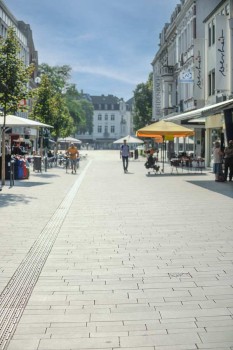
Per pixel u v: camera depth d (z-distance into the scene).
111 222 9.57
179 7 47.25
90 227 8.99
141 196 14.34
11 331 4.05
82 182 20.03
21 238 7.95
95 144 156.50
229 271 5.86
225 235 8.13
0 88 16.73
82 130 139.62
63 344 3.79
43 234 8.29
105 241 7.72
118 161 49.19
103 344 3.79
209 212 10.85
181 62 42.81
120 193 15.30
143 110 76.12
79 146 136.38
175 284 5.34
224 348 3.70
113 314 4.43
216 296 4.91
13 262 6.36
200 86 31.27
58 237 8.05
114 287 5.25
